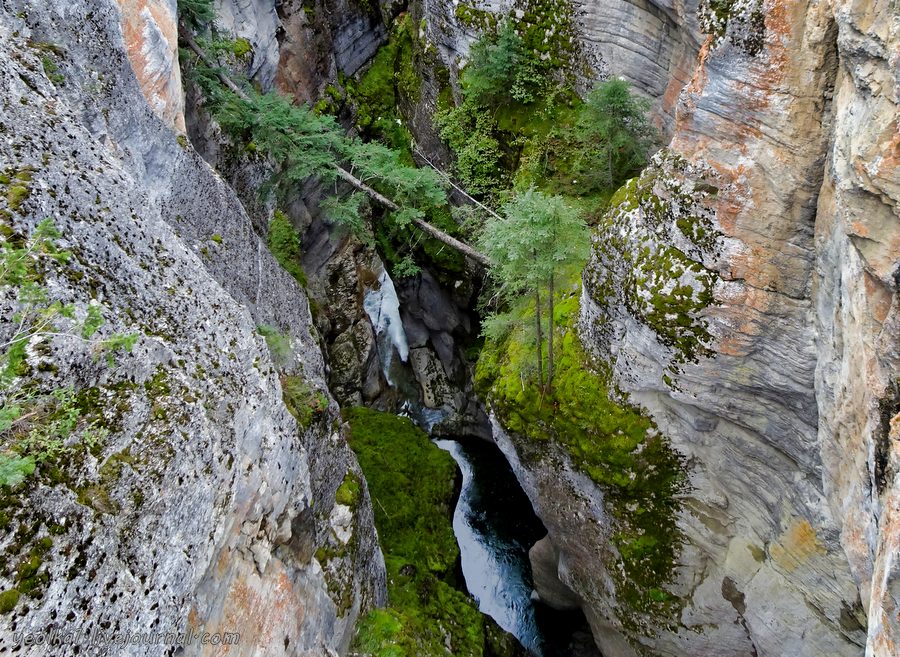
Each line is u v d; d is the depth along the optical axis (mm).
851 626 9227
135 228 6832
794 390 8773
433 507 17500
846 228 5992
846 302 6609
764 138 7949
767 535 10375
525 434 12984
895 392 5516
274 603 7668
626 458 11453
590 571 13555
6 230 5039
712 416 10289
